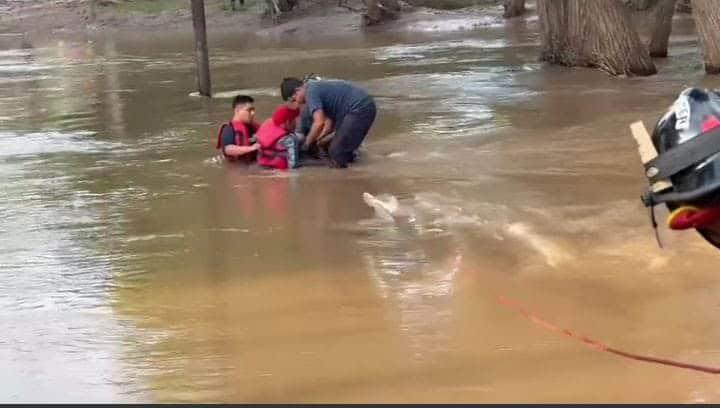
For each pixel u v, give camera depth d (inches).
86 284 258.2
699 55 831.1
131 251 291.1
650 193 84.5
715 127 81.6
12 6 1998.0
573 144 434.9
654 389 173.9
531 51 939.3
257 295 243.0
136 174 417.4
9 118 620.4
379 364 193.2
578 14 751.7
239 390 182.9
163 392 183.2
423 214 321.7
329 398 177.0
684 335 201.6
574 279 243.9
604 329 207.3
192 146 484.7
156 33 1565.0
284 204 347.9
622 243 274.7
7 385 189.0
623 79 688.4
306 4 1541.6
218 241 299.4
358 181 382.6
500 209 322.7
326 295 240.8
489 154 422.3
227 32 1496.1
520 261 262.5
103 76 892.6
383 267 263.7
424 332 211.0
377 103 605.0
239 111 438.9
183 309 234.2
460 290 239.8
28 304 242.4
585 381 178.9
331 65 898.7
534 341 202.2
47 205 361.4
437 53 975.0
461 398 173.0
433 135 478.9
